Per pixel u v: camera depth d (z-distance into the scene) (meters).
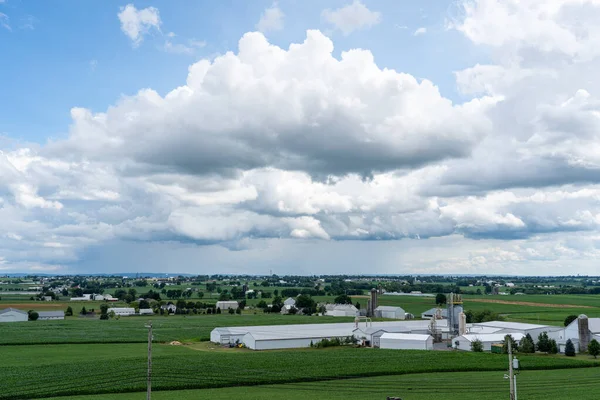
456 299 162.12
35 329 183.50
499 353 127.25
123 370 101.75
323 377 97.50
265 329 158.00
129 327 191.50
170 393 85.31
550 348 130.62
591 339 133.12
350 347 142.50
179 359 114.75
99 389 86.31
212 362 110.94
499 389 87.56
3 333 170.88
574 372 105.06
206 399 79.81
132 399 79.69
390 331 150.62
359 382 94.62
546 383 92.69
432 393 84.56
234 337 147.88
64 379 93.94
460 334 145.38
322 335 149.12
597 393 83.69
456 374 103.00
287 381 94.81
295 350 136.62
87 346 144.38
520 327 156.75
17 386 88.56
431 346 136.62
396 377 99.56
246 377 96.44
